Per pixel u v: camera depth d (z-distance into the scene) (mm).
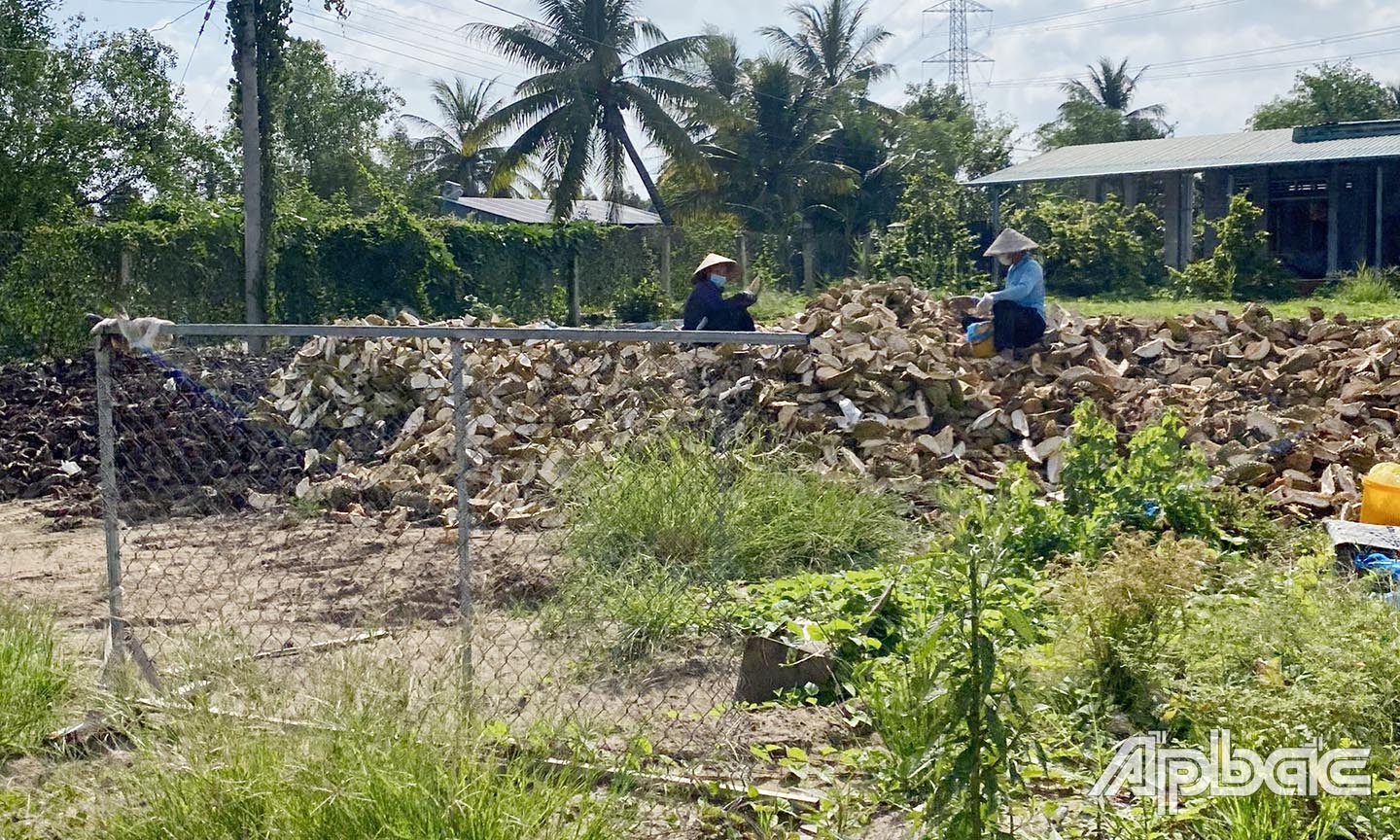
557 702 4770
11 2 24859
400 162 45281
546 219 41281
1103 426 7789
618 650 5668
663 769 4449
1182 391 10125
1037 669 4777
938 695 3689
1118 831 3963
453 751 3812
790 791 4383
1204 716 4363
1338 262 31250
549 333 4727
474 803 3623
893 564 7004
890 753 4465
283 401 10961
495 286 25781
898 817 4230
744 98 42344
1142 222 33531
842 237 42562
